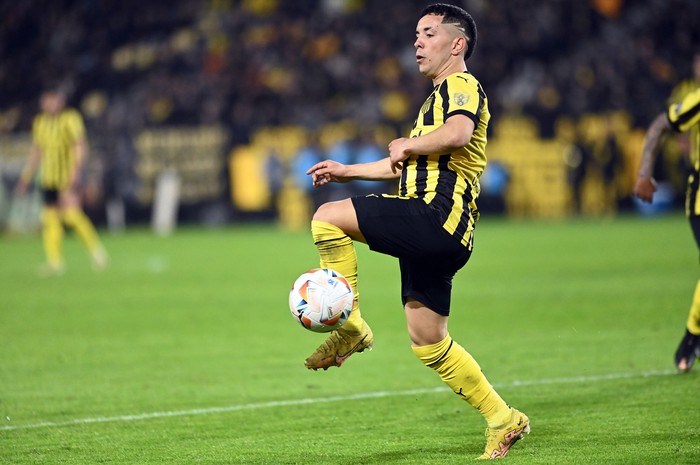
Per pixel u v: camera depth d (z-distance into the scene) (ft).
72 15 352.49
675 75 343.46
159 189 286.05
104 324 110.11
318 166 55.21
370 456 54.24
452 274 52.19
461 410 66.44
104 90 335.47
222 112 315.58
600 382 74.23
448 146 49.32
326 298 49.83
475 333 99.91
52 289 145.48
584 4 353.72
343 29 342.03
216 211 295.07
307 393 72.95
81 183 284.82
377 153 300.81
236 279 156.66
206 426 62.54
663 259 171.94
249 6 352.28
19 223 272.92
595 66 336.70
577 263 169.37
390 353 90.43
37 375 81.00
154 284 150.92
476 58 334.44
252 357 89.04
